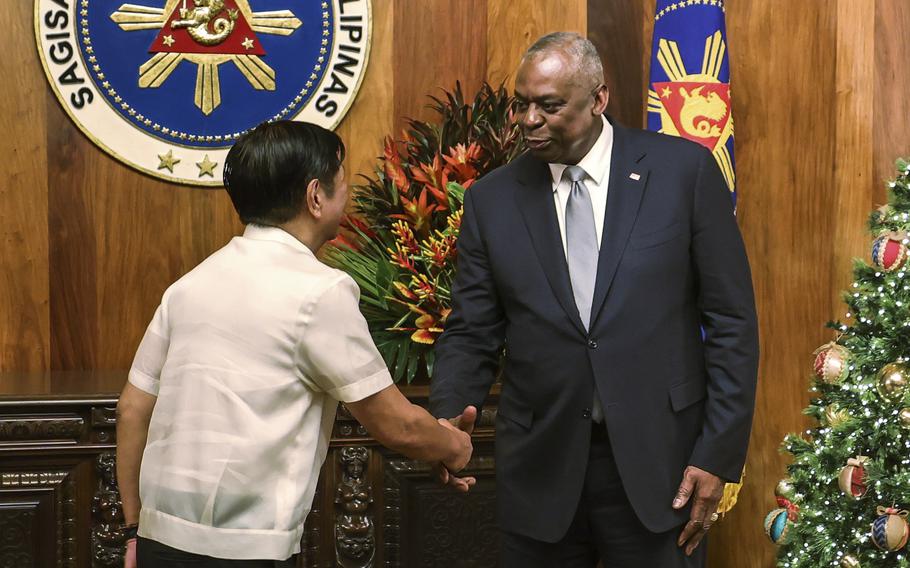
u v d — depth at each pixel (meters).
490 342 2.46
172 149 3.86
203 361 1.86
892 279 2.70
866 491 2.67
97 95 3.79
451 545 3.32
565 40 2.28
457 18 4.02
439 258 3.38
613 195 2.32
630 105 4.02
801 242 3.54
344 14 3.93
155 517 1.85
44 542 3.11
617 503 2.31
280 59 3.92
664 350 2.28
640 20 4.01
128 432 2.01
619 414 2.25
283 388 1.84
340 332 1.85
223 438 1.82
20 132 3.74
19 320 3.77
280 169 1.92
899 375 2.61
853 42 3.38
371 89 3.97
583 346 2.29
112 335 3.84
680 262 2.29
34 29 3.74
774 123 3.63
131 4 3.81
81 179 3.80
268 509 1.82
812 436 2.97
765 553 3.68
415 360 3.44
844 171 3.41
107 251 3.83
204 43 3.86
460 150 3.54
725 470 2.25
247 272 1.90
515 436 2.39
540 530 2.33
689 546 2.32
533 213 2.38
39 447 3.09
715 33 3.55
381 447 3.27
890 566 2.66
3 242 3.75
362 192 3.87
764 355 3.68
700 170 2.32
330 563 3.24
